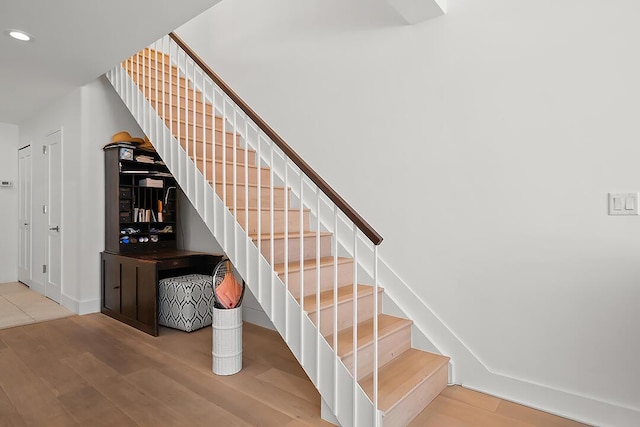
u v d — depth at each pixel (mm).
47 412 2025
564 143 2074
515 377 2223
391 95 2750
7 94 4160
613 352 1940
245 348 3004
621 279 1923
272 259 2271
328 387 1968
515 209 2230
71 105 4062
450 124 2467
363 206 2895
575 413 2025
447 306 2479
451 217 2469
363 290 2627
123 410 2053
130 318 3562
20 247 5504
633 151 1890
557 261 2100
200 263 3863
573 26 2043
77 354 2840
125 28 2627
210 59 4180
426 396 2141
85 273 3930
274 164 3518
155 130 3295
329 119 3121
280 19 3512
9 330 3402
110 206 3971
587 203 2012
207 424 1929
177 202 4383
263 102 3641
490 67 2311
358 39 2947
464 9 2412
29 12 2412
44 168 4688
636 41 1881
